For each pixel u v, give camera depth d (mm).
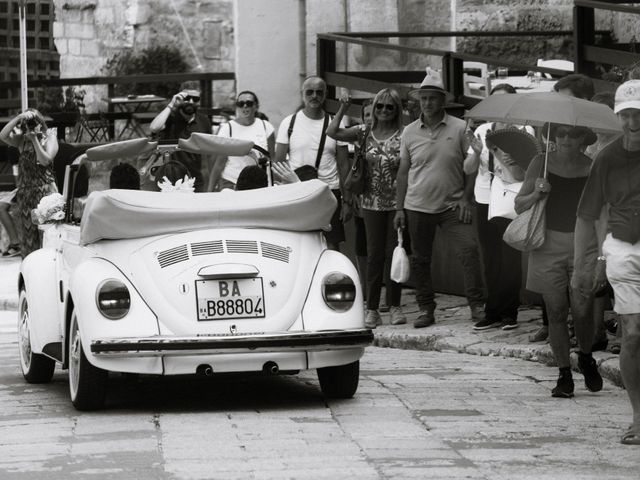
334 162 18422
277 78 29250
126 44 30438
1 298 22500
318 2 28250
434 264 19766
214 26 30109
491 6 25031
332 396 12516
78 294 11812
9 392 13391
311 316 11953
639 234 10320
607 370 13367
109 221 11938
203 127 19859
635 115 10273
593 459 9719
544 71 19438
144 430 10906
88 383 11836
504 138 13297
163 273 11797
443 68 20656
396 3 26781
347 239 20828
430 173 16812
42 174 20344
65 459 9789
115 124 29953
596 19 19078
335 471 9289
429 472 9258
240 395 12875
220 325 11711
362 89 22922
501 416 11453
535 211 12141
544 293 12336
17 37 32469
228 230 12125
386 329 17109
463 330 16641
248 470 9336
